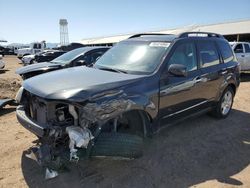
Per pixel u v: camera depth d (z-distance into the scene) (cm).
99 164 409
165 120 448
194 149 470
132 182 368
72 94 331
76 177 375
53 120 347
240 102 819
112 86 362
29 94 400
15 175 379
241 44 1451
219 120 623
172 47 462
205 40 558
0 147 464
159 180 374
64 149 339
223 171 403
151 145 479
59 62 899
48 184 360
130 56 473
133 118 394
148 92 401
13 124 584
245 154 460
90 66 505
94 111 331
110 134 354
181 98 471
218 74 570
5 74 1580
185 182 371
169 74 439
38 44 3331
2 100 694
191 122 601
